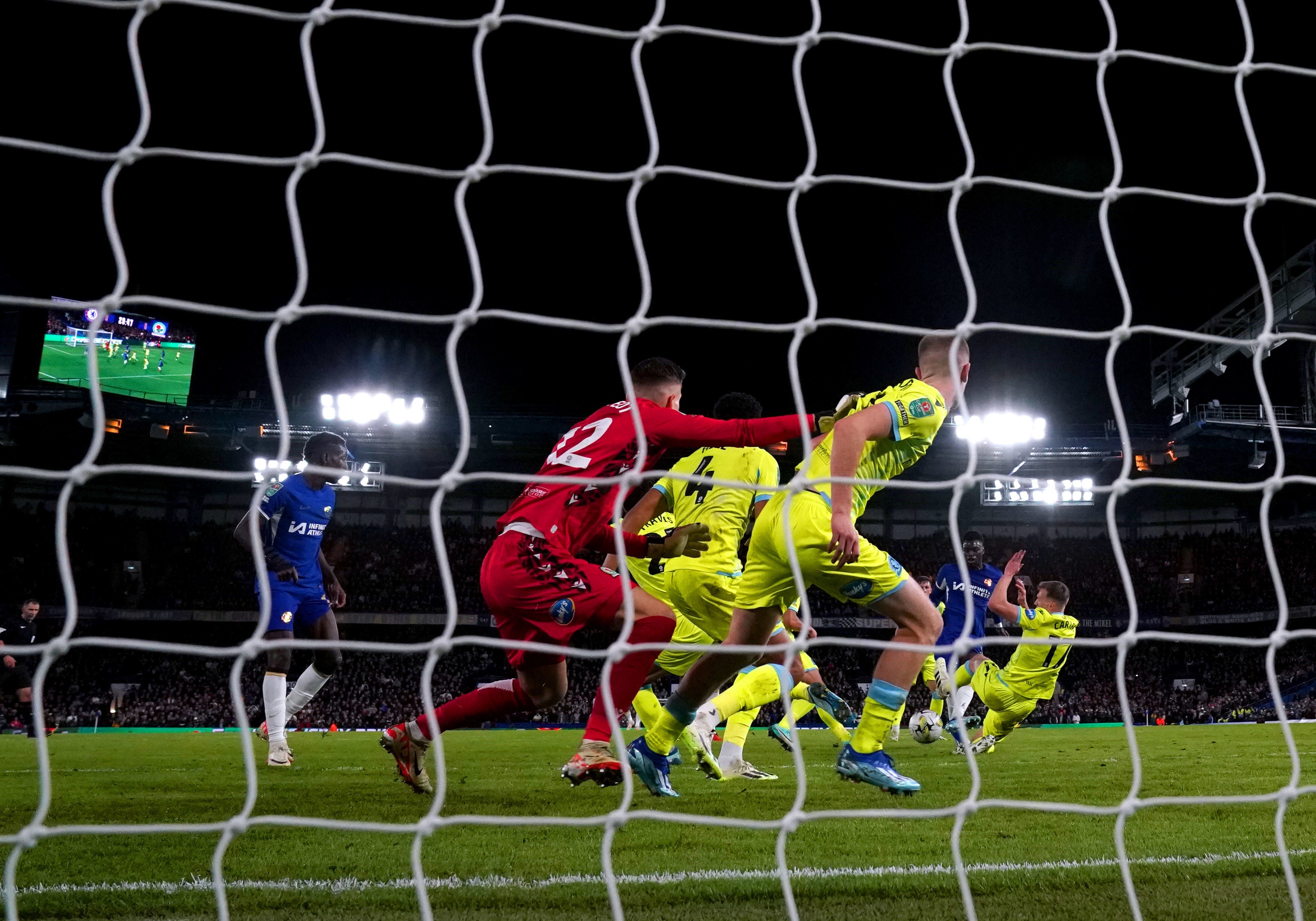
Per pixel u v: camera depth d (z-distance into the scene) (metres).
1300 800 4.45
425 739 4.55
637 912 2.39
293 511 6.88
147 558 33.59
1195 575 35.47
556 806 4.48
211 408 32.75
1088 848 3.23
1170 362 33.44
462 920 2.31
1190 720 29.69
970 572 9.22
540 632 4.14
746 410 5.96
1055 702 30.69
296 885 2.70
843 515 3.83
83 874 2.85
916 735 9.76
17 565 31.95
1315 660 32.81
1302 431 30.98
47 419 31.59
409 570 34.94
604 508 4.21
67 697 29.88
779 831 3.61
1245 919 2.30
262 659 30.20
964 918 2.31
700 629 5.85
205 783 5.89
